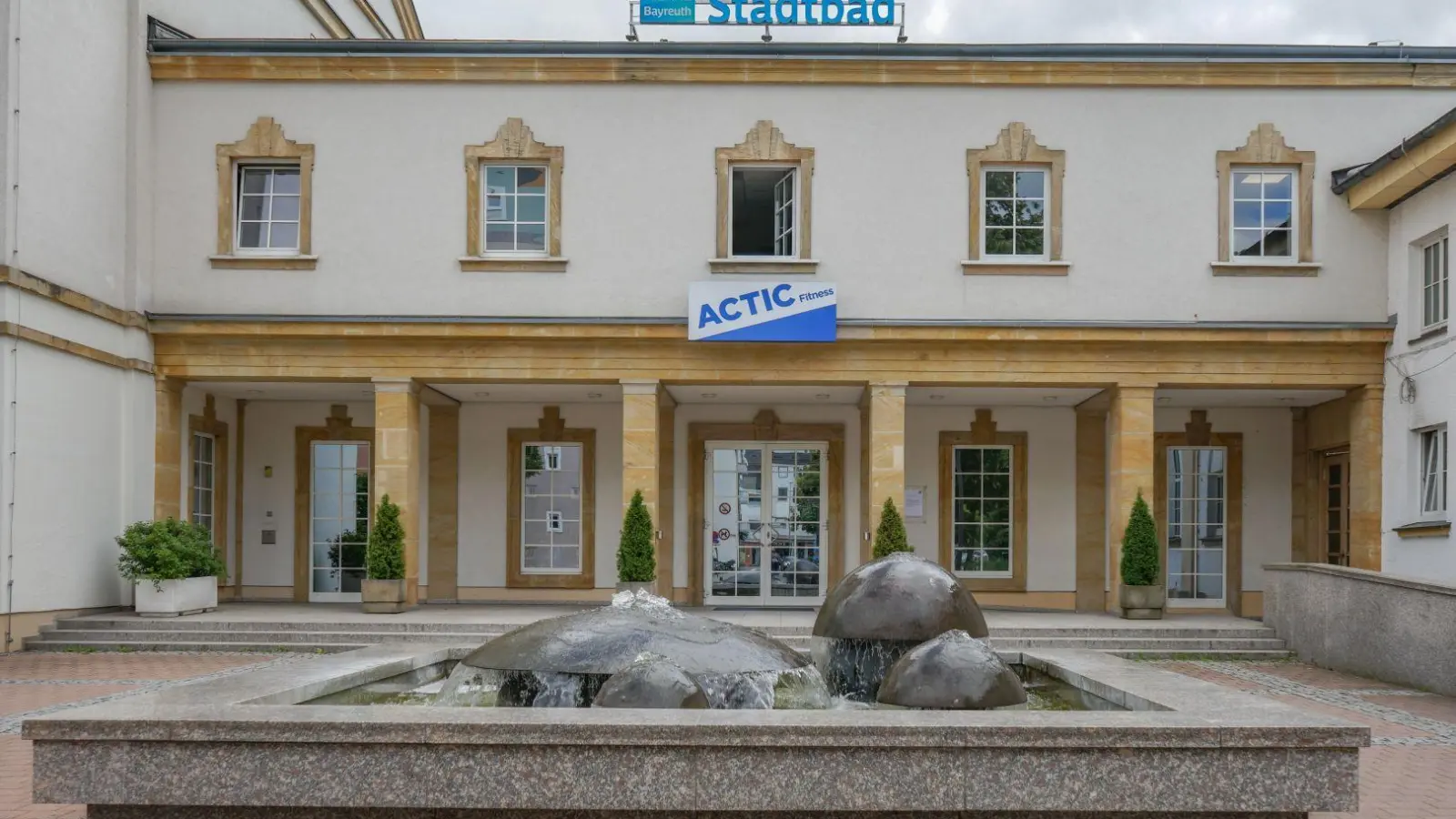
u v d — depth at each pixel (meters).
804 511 20.20
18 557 14.31
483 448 20.27
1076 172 17.47
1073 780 4.86
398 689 7.21
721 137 17.55
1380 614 12.54
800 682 6.34
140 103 17.06
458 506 20.16
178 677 12.16
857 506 20.09
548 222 17.55
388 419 17.17
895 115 17.53
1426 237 16.27
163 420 17.27
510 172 17.84
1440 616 11.45
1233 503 20.30
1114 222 17.44
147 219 17.23
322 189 17.50
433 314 17.34
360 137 17.55
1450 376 15.48
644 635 6.21
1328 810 4.88
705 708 5.38
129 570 15.87
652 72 17.47
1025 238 17.70
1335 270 17.34
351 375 17.25
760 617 16.84
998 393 18.72
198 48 17.36
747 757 4.84
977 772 4.84
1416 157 15.27
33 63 14.55
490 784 4.86
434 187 17.52
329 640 14.97
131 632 14.86
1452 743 8.77
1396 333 16.91
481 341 17.23
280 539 20.28
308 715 4.99
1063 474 20.25
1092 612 18.66
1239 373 17.25
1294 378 17.23
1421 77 17.30
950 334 17.02
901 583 7.03
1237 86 17.48
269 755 4.93
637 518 16.88
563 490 20.34
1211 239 17.42
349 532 20.36
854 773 4.84
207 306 17.33
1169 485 20.50
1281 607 15.22
